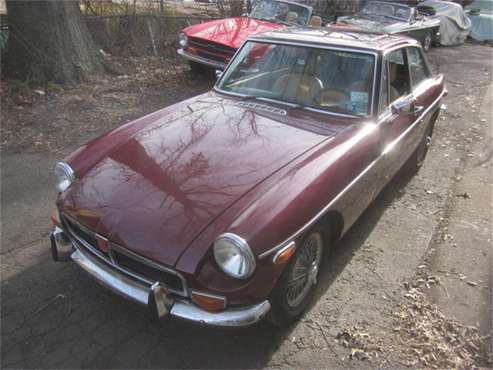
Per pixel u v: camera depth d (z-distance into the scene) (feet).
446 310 9.87
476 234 12.91
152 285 7.52
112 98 22.94
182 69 29.30
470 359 8.65
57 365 8.04
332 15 44.62
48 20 22.71
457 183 16.19
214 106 11.76
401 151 13.32
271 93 12.07
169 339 8.70
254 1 35.32
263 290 7.57
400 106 12.07
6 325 8.84
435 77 16.74
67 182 9.39
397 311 9.73
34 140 17.63
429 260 11.57
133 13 32.17
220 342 8.68
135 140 10.17
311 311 9.57
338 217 9.75
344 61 11.63
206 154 9.34
